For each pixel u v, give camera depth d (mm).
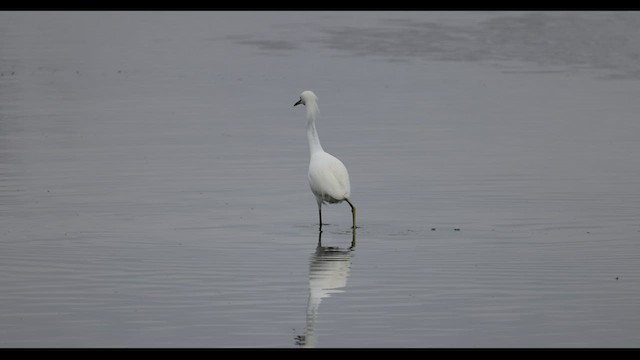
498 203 18234
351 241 15750
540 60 37219
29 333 11742
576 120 26625
